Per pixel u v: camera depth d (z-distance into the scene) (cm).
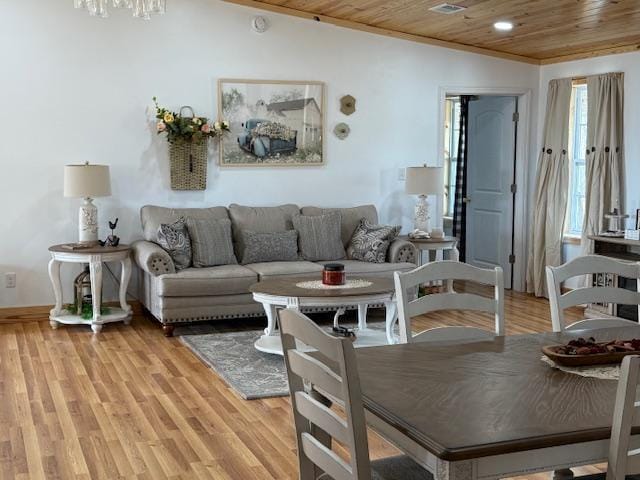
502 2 580
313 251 691
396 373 225
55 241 669
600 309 666
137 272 689
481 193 870
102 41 668
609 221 702
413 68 768
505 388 209
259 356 548
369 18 715
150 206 676
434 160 787
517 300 779
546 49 749
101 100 673
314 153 744
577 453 183
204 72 701
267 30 717
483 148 862
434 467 176
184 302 610
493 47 770
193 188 701
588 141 721
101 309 656
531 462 178
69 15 657
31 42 648
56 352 561
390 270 669
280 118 729
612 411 190
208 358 541
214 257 651
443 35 745
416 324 664
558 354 231
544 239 788
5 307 658
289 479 340
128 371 513
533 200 804
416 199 787
